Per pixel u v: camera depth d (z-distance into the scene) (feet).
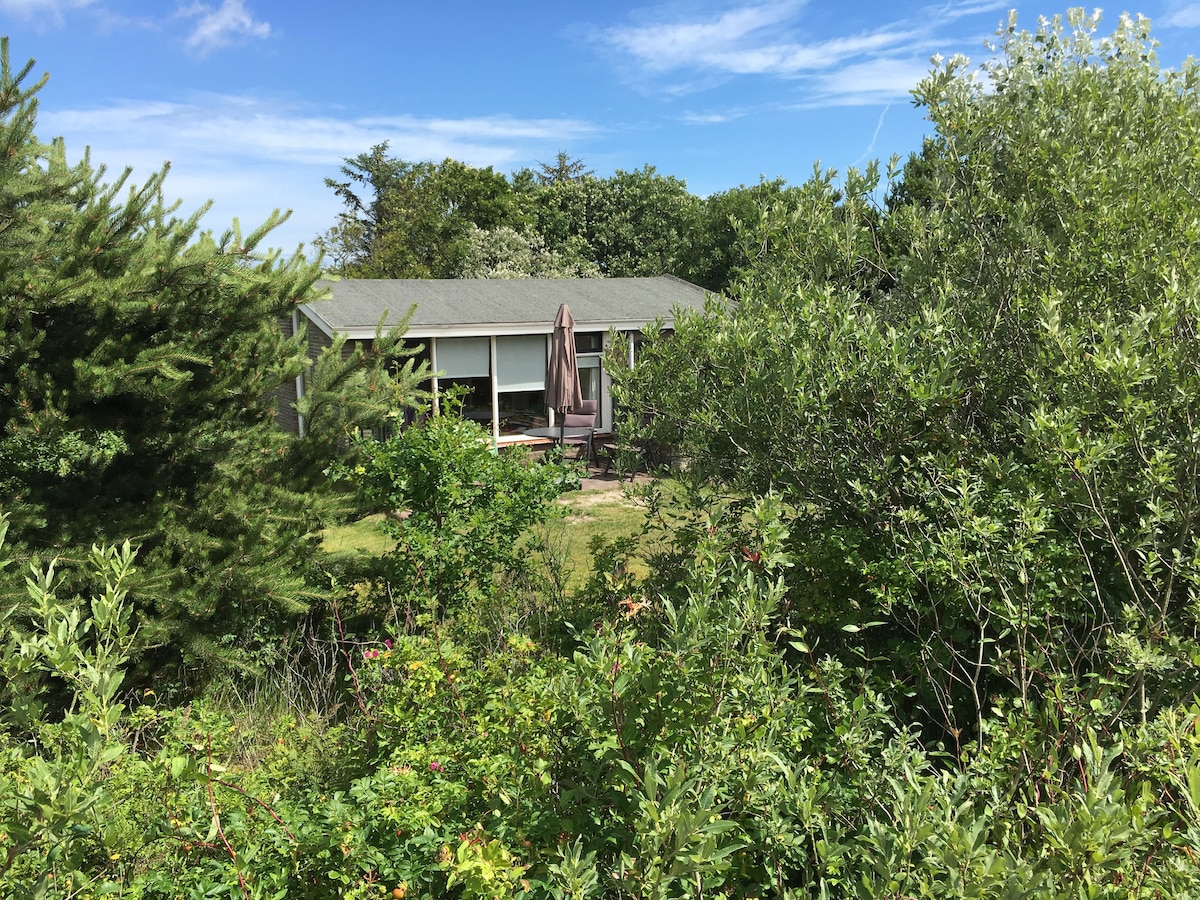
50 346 15.53
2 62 13.97
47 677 14.52
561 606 15.51
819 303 13.30
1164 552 10.02
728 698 7.40
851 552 11.92
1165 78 18.20
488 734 9.30
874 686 10.78
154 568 16.47
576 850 6.31
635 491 15.33
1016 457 12.63
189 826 8.23
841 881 6.59
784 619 12.03
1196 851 5.69
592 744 7.59
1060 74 16.89
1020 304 12.09
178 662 16.74
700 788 6.91
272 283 16.83
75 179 15.28
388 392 20.51
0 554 14.30
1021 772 7.61
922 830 5.32
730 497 14.83
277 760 10.76
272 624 18.22
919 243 14.33
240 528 17.80
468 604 17.17
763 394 12.87
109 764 8.71
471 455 18.71
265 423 19.07
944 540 10.07
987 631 11.44
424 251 115.24
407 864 7.47
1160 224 12.95
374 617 19.66
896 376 11.68
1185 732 6.91
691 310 15.35
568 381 45.80
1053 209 14.11
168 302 15.78
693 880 6.16
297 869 7.79
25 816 6.15
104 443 15.42
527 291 59.47
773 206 15.85
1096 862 5.17
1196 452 9.41
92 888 7.08
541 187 144.56
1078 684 9.80
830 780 8.00
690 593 7.94
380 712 11.03
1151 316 10.24
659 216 135.23
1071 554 10.09
